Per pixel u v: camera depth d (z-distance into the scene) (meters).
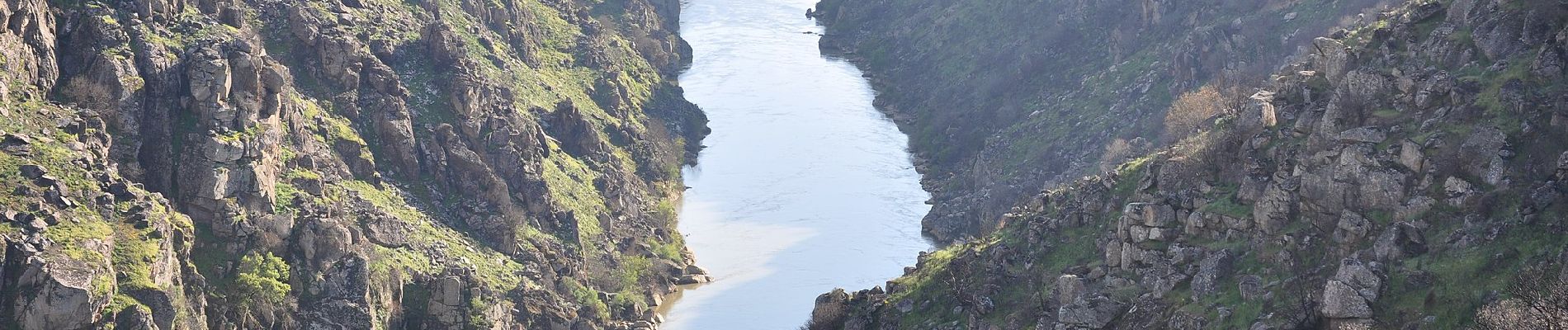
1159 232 144.50
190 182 157.88
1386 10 186.00
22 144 148.75
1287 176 140.00
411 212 180.12
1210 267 135.25
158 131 160.25
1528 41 137.12
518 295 176.12
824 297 171.50
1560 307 105.44
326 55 187.25
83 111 157.50
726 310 193.88
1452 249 121.69
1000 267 159.88
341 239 161.50
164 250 147.62
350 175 178.12
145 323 141.50
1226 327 127.94
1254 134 150.12
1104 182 162.25
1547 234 118.25
